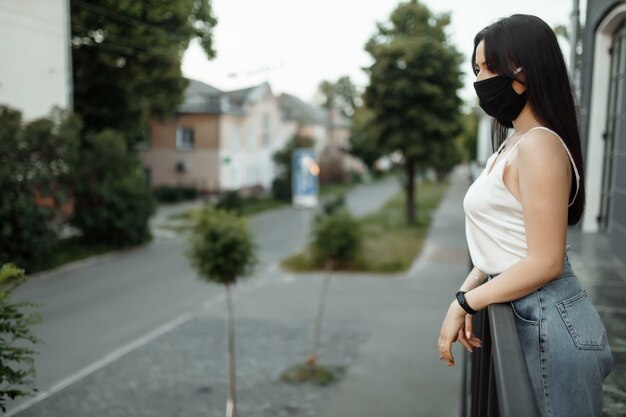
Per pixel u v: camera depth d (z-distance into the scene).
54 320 10.99
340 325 11.04
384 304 12.72
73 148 15.08
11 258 13.98
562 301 1.14
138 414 6.98
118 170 18.28
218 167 36.75
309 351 9.44
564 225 1.05
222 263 7.35
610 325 2.92
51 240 15.21
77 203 18.25
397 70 22.89
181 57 21.05
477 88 1.23
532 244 1.06
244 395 7.59
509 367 0.87
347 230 10.94
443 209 33.91
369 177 68.44
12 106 15.10
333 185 57.34
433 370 8.48
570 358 1.11
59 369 8.48
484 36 1.22
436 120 22.64
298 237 23.06
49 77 16.86
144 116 24.91
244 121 40.22
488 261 1.21
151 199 19.84
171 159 37.00
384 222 26.56
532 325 1.13
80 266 16.22
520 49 1.15
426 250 19.91
